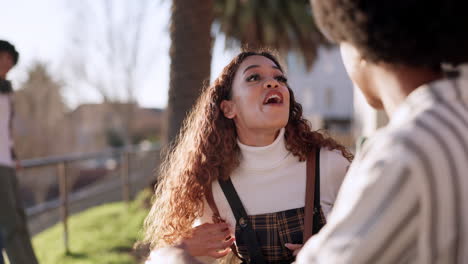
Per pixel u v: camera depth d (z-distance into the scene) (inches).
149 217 66.2
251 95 56.6
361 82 33.0
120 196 294.4
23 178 524.4
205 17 130.0
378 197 24.9
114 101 799.7
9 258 121.5
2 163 122.4
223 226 56.7
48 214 228.7
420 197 24.3
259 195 57.3
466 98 27.2
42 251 171.0
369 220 25.0
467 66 29.6
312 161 57.9
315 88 1136.2
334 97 1132.5
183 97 127.7
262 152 56.7
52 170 534.9
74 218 231.9
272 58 63.6
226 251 57.7
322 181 57.6
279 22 515.2
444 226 24.6
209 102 61.5
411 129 25.6
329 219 29.4
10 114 127.5
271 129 56.3
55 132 811.4
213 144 59.0
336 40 31.7
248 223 56.1
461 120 26.1
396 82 30.2
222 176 57.8
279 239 55.7
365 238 24.9
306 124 61.9
